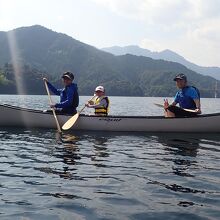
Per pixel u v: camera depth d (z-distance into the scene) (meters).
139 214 1.93
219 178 2.69
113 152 3.72
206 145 4.29
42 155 3.45
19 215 1.87
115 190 2.35
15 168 2.88
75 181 2.53
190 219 1.87
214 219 1.87
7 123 5.65
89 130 5.39
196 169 2.98
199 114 5.41
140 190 2.36
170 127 5.35
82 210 1.97
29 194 2.22
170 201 2.15
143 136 4.99
